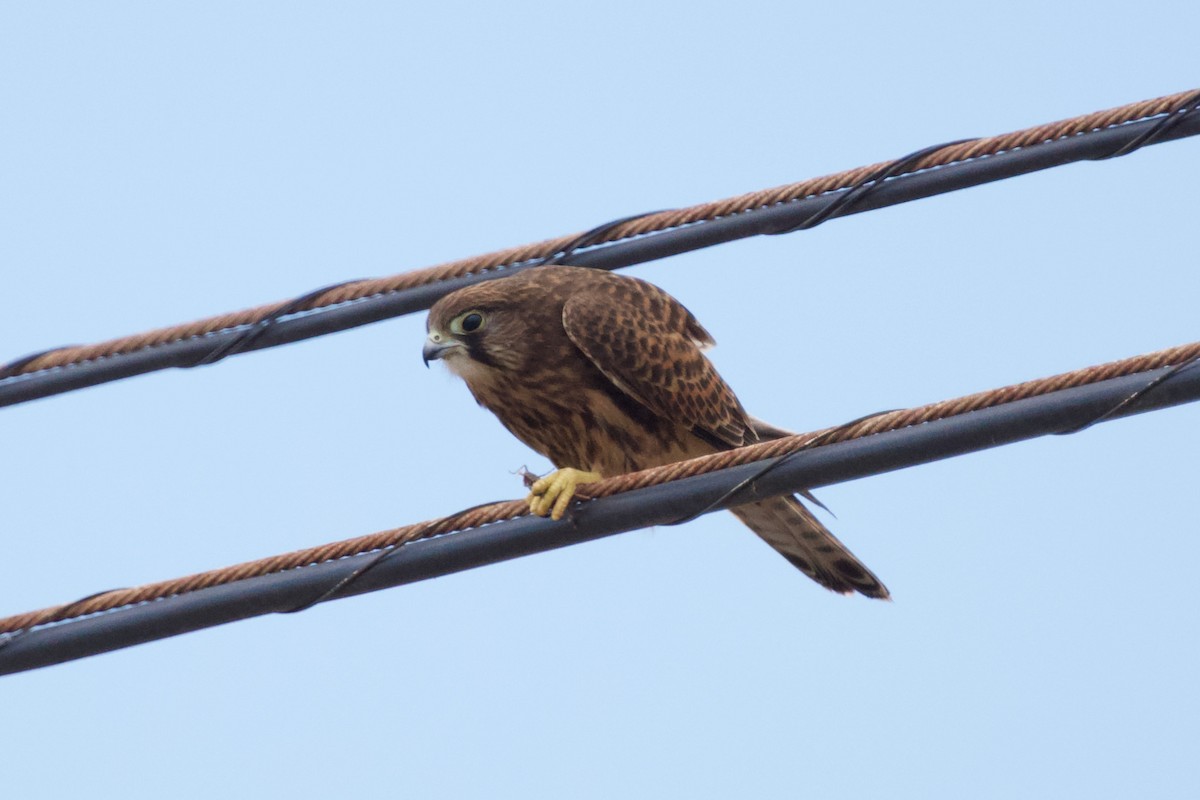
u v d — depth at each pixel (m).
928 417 9.45
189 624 10.27
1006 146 12.18
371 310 13.54
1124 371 9.17
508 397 13.05
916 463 9.48
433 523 10.12
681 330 13.30
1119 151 11.95
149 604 10.33
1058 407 9.23
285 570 10.22
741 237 12.98
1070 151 12.05
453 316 12.86
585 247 13.41
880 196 12.54
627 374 12.70
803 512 12.45
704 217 13.05
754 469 9.73
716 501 9.78
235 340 13.54
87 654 10.38
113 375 13.66
